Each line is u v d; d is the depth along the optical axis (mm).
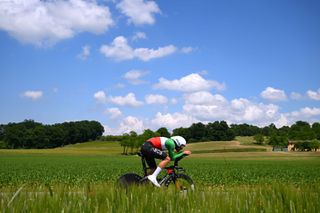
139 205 4605
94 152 147000
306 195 5305
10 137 190875
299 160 86688
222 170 38062
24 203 4387
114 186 5836
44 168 41094
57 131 198500
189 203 4922
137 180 10891
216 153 130000
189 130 195500
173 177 11172
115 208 4566
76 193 5434
